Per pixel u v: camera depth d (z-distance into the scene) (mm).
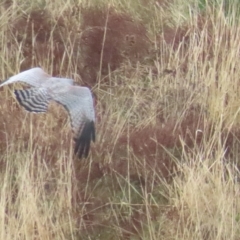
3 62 13016
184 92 12844
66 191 11781
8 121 12117
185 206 11523
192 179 11578
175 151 12320
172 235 11438
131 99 12984
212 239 11422
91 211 11828
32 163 11680
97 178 12117
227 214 11555
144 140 12250
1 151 11953
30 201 11219
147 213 11500
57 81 8172
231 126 12492
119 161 12203
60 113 12344
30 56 13188
